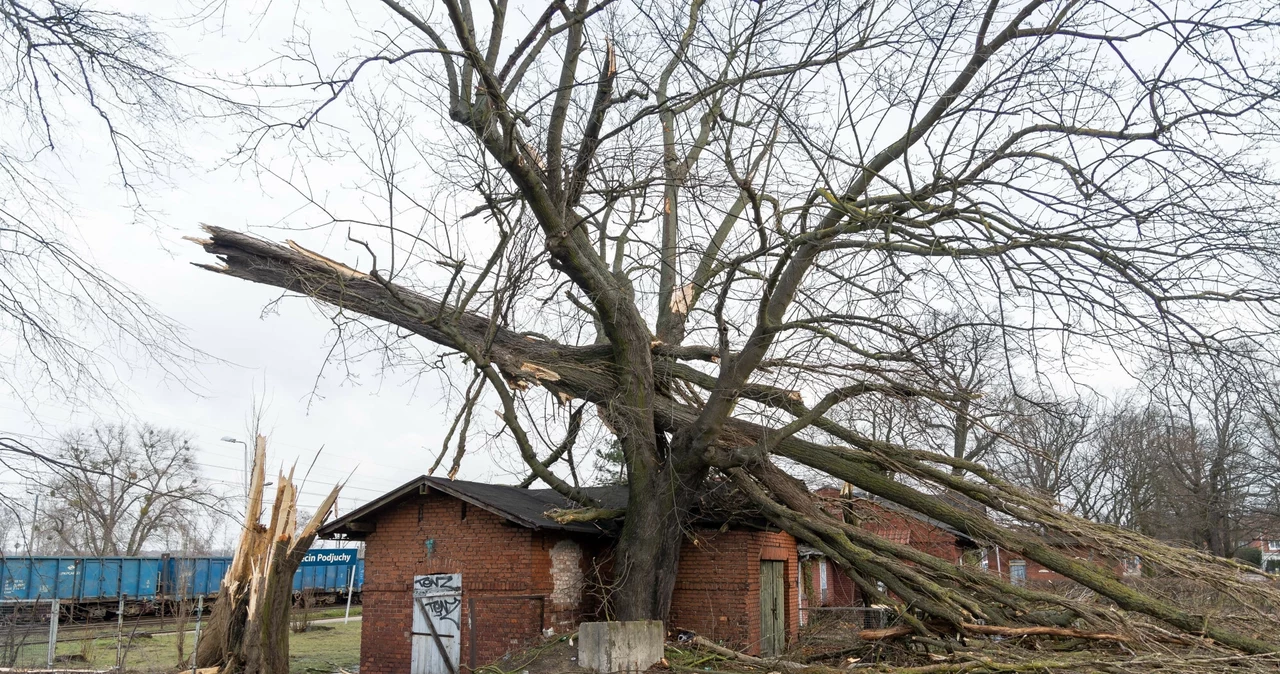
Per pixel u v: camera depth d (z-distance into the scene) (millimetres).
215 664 10977
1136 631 10344
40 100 7328
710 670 11086
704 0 13688
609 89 12195
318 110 10203
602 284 12516
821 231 10234
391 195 11055
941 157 10219
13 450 7320
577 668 12094
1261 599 10539
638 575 13227
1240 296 9797
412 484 15383
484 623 14555
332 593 40625
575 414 14422
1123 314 10062
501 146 11305
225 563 32094
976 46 10812
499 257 11906
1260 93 8930
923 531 18625
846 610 18125
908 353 10906
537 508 15844
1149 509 30141
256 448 11898
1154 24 9344
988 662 9977
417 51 10336
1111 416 29109
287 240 13602
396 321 13789
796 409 12984
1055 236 10328
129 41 7227
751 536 16094
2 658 16875
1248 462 26828
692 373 14125
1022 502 12141
